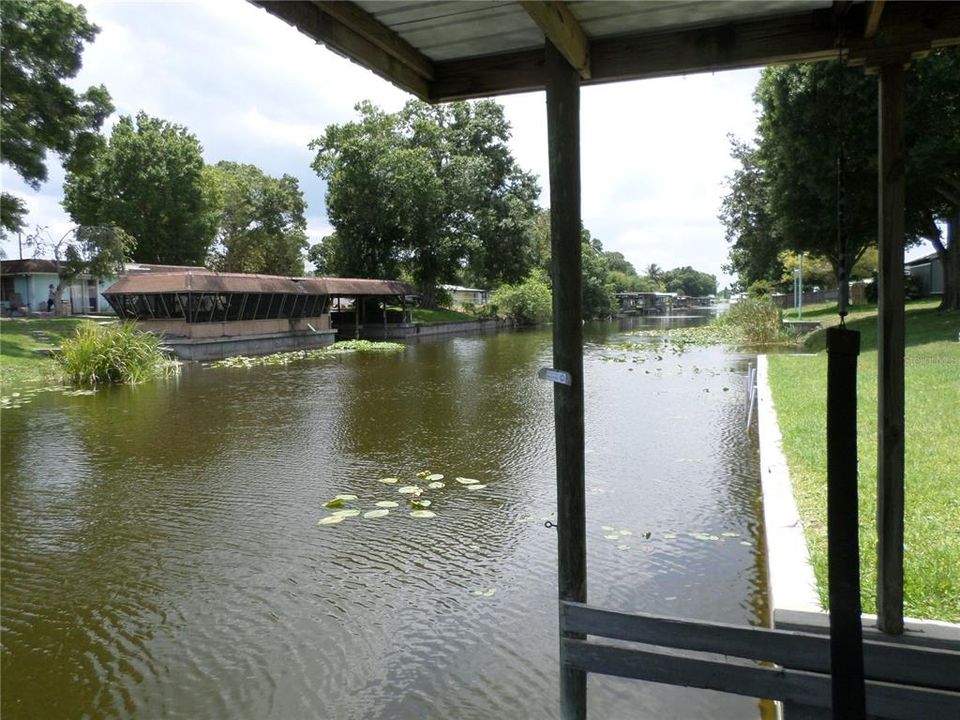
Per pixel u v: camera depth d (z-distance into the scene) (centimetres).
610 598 437
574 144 251
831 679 175
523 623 416
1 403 1359
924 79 1412
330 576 495
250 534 590
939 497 463
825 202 1730
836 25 252
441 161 4200
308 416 1170
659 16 258
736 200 3641
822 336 2006
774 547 400
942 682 196
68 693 359
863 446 608
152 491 732
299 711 336
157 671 378
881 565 270
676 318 6462
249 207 4719
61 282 2714
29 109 2014
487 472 777
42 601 470
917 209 1789
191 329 2358
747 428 967
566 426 256
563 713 235
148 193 3672
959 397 769
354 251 3919
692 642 213
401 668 371
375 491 710
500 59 307
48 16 1959
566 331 253
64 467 844
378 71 283
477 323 4188
